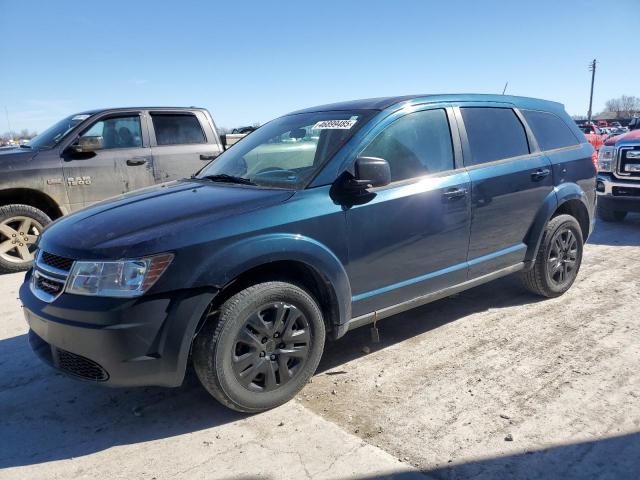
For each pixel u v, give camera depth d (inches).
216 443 117.0
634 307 186.4
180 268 111.6
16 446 119.3
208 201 130.3
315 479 103.8
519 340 163.2
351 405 130.2
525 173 177.5
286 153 152.2
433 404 129.0
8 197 270.7
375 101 159.0
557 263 194.4
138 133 298.2
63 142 276.2
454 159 161.0
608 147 325.7
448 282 161.0
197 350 118.2
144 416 129.6
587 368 143.3
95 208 140.5
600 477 101.3
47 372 154.8
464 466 105.9
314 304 131.0
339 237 133.2
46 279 121.1
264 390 126.3
